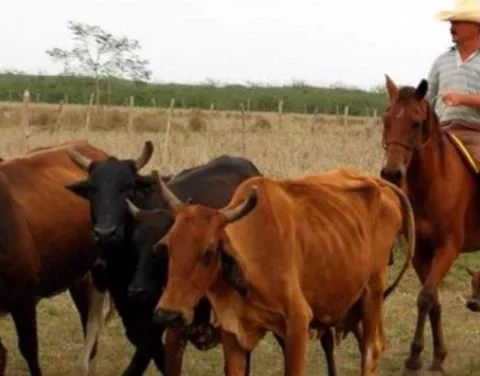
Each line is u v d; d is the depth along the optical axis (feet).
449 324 39.37
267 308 25.31
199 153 64.34
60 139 72.13
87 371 32.60
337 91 169.99
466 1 34.24
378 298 29.19
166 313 23.39
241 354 25.85
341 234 27.14
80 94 151.84
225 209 24.72
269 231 25.29
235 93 168.14
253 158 64.13
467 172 33.53
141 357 29.37
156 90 160.97
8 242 29.76
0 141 70.08
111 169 29.91
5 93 152.66
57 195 32.01
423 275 33.81
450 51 35.01
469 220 33.71
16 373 33.71
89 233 32.73
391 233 29.43
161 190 26.17
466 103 33.24
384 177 31.73
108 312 33.50
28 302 30.37
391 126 31.99
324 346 30.86
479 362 34.94
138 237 27.71
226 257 24.14
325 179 28.35
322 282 26.53
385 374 33.81
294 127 84.12
